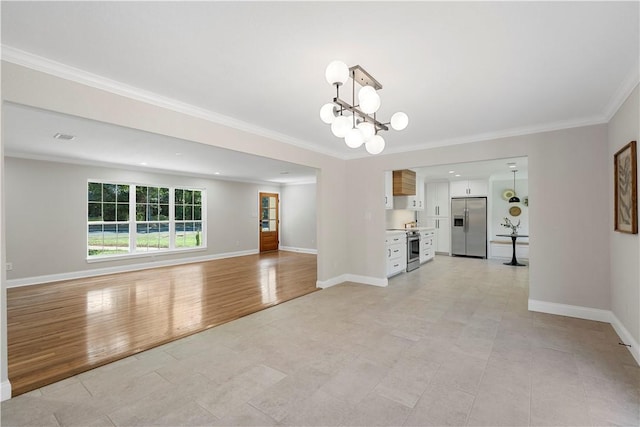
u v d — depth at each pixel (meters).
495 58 2.07
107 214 6.17
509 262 7.33
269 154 3.83
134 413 1.82
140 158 5.48
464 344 2.76
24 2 1.50
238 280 5.43
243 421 1.75
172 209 7.25
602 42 1.88
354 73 2.21
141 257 6.54
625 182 2.64
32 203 5.13
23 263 5.04
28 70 2.02
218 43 1.90
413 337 2.92
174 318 3.46
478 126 3.62
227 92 2.64
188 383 2.14
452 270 6.38
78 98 2.25
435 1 1.50
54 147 4.58
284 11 1.58
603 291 3.29
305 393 2.02
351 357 2.52
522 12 1.59
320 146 4.64
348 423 1.73
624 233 2.70
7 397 1.96
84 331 3.08
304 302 4.08
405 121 2.26
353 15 1.62
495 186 8.27
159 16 1.62
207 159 5.59
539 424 1.70
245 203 8.87
